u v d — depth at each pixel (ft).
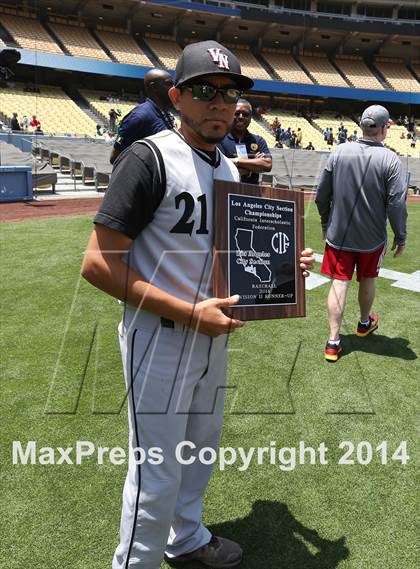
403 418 9.10
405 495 7.11
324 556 6.08
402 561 6.02
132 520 4.91
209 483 7.28
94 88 111.04
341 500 7.00
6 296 15.16
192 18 113.80
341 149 10.63
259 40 126.72
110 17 112.16
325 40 127.44
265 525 6.54
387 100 121.60
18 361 10.87
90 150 58.13
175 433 4.82
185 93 4.34
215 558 5.86
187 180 4.37
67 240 22.95
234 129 10.51
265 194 4.76
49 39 102.32
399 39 126.00
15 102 87.56
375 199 10.61
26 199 37.37
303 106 127.34
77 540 6.21
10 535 6.27
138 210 4.21
